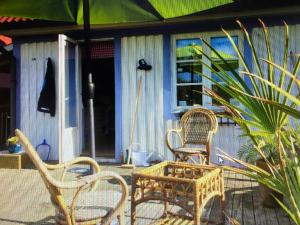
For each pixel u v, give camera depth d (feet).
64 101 19.10
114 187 14.74
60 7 17.89
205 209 12.16
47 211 12.30
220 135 19.33
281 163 6.19
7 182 16.26
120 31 20.74
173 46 20.06
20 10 17.87
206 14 17.83
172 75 20.15
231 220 8.92
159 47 20.26
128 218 11.59
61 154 18.65
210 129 16.31
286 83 17.31
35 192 14.64
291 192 6.11
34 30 20.36
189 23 19.42
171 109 20.10
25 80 22.16
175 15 17.94
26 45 22.12
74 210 7.57
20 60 22.22
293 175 6.38
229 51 19.16
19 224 11.13
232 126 19.15
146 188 9.23
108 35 20.92
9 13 18.08
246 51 18.84
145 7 17.39
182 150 15.29
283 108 5.32
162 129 20.25
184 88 19.99
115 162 20.72
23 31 20.51
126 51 20.75
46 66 21.83
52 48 21.76
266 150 11.34
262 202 12.62
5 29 20.35
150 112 20.43
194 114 16.97
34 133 22.03
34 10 18.01
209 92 8.39
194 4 16.94
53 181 7.11
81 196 8.82
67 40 19.67
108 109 32.24
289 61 17.58
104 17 18.53
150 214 11.82
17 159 19.04
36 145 21.98
